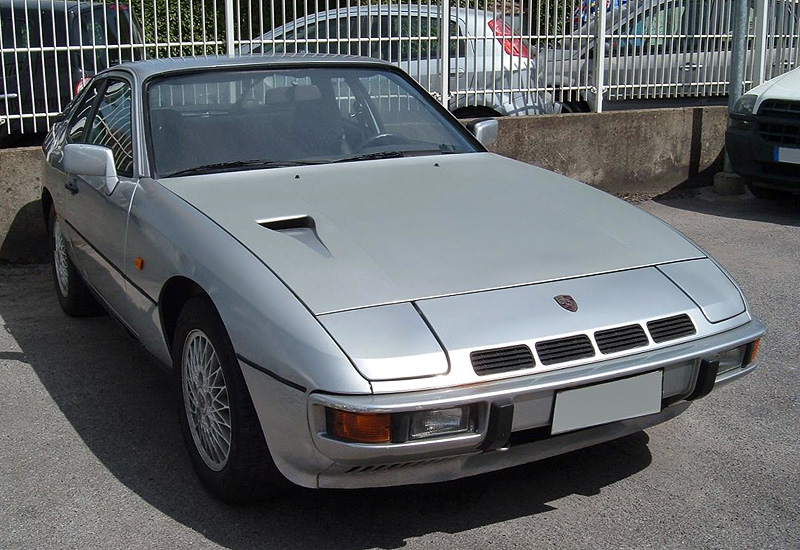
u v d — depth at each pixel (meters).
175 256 3.32
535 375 2.77
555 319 2.89
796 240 7.18
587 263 3.21
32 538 3.06
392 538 3.05
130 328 4.04
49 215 5.39
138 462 3.61
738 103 8.10
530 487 3.39
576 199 3.82
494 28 8.23
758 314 5.44
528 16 8.34
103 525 3.14
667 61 9.03
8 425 3.96
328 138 4.21
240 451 2.99
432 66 8.09
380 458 2.65
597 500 3.29
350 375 2.63
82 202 4.44
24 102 6.86
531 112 8.55
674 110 8.84
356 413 2.59
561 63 8.55
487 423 2.70
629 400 2.90
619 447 3.72
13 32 6.71
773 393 4.27
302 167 3.96
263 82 4.34
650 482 3.43
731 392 4.29
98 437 3.84
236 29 7.56
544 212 3.60
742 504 3.27
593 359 2.86
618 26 8.69
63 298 5.40
